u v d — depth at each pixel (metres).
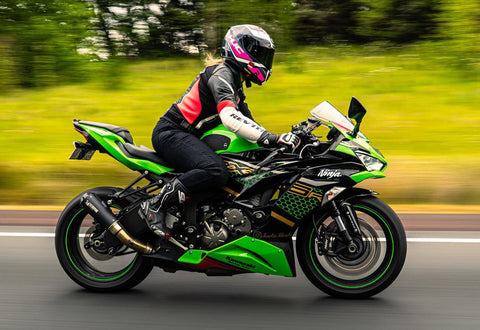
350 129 4.04
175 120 4.27
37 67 14.54
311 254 4.29
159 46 17.33
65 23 15.02
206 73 4.25
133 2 16.81
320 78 13.33
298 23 16.38
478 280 4.68
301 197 4.08
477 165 8.12
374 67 14.23
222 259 4.16
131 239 4.19
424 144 9.20
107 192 4.41
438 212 6.93
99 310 4.04
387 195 7.59
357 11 16.34
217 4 15.81
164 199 4.11
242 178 4.14
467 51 14.43
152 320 3.85
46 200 7.84
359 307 4.09
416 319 3.85
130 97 12.63
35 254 5.42
